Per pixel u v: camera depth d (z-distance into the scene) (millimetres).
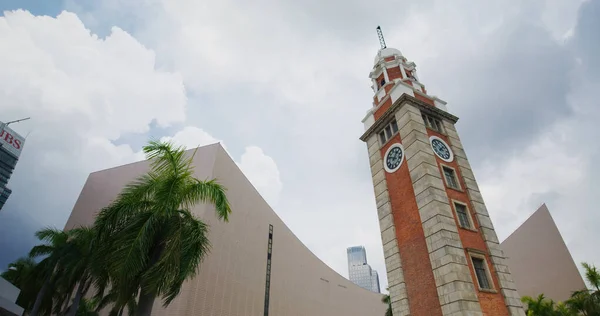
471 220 20469
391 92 27094
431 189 20062
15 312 11852
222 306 36062
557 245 45719
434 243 18672
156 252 11148
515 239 51844
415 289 19125
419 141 22375
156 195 11586
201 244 12305
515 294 18328
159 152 12461
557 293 43969
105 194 47594
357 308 74062
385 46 33969
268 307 45625
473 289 17062
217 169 40812
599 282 26766
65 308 23797
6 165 84062
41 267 21844
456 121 26672
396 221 22125
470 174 23219
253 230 46531
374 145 26719
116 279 10609
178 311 30406
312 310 59812
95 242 11844
